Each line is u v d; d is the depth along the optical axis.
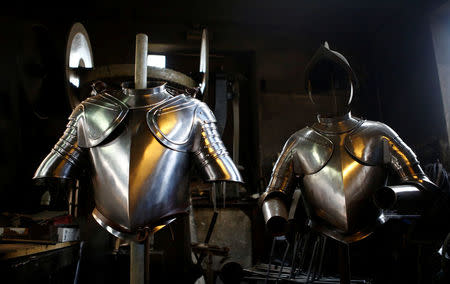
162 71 2.65
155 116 1.97
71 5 6.69
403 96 6.81
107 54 6.81
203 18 7.13
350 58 7.59
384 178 2.42
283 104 7.14
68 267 3.11
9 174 4.97
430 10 6.29
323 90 2.84
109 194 1.88
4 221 3.27
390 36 7.21
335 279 4.52
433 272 3.80
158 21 7.07
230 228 5.29
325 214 2.40
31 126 5.50
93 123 1.98
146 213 1.84
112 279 3.28
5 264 1.98
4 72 4.98
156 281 2.79
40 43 3.67
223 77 4.57
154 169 1.89
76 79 3.07
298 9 7.02
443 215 3.65
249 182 7.01
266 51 7.34
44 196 3.65
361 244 5.14
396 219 4.56
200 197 5.19
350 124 2.56
